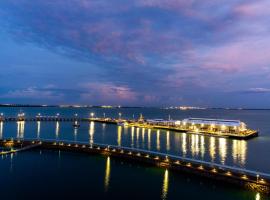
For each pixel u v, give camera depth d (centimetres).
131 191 4706
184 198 4412
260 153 8144
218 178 4950
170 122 16138
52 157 7056
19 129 14512
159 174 5581
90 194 4566
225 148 8994
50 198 4381
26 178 5331
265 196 4381
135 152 6875
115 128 15862
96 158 6950
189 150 8581
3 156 7031
